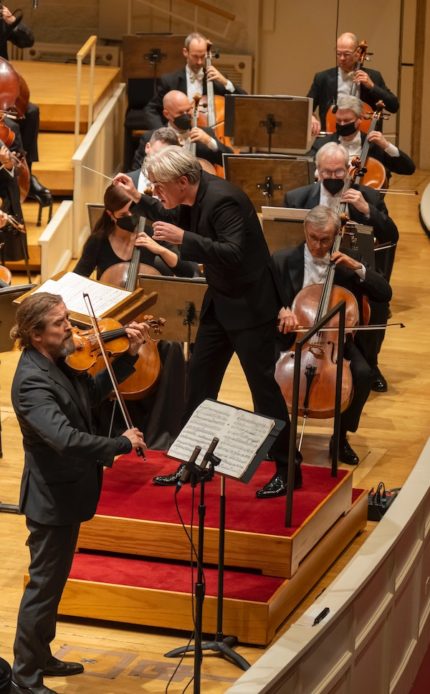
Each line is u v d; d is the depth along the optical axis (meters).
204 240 7.70
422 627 9.12
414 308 14.03
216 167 13.71
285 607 7.79
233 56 19.92
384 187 13.55
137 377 9.65
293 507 8.19
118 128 17.75
